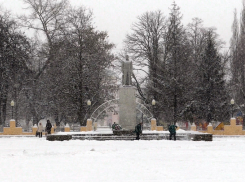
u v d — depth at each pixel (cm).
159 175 1430
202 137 3534
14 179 1356
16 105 6003
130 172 1502
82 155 2108
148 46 5984
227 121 5709
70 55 5541
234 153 2223
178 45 5712
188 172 1501
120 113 4041
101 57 5662
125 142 3228
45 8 5866
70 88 5453
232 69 6231
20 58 5531
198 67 5850
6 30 5544
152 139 3725
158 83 5878
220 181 1304
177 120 5712
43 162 1805
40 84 5944
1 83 5534
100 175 1434
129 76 4094
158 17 6009
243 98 6062
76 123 6047
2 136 4903
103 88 5750
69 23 5741
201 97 5703
